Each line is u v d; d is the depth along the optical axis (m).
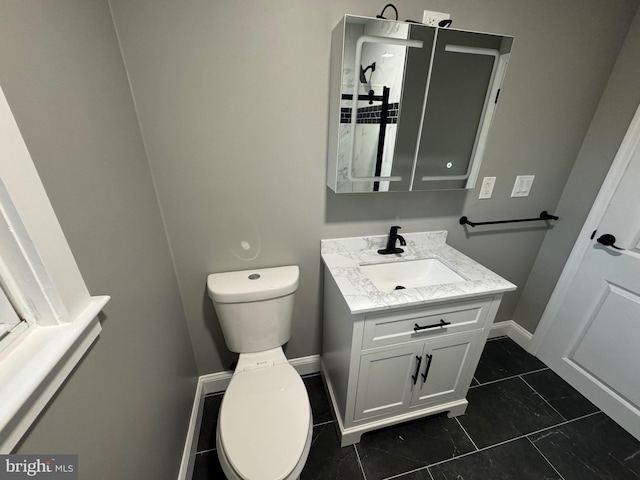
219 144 1.04
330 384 1.45
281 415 0.95
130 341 0.74
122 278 0.72
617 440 1.30
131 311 0.76
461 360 1.24
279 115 1.05
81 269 0.55
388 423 1.29
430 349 1.15
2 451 0.34
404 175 1.18
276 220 1.22
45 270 0.44
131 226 0.81
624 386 1.33
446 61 1.02
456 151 1.20
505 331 1.97
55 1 0.55
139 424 0.75
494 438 1.30
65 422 0.47
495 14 1.10
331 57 1.01
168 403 0.97
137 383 0.76
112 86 0.77
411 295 1.01
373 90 1.00
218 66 0.93
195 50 0.90
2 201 0.39
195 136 1.00
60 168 0.52
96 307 0.53
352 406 1.18
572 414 1.42
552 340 1.66
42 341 0.44
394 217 1.38
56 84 0.53
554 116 1.36
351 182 1.13
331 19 0.97
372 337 1.04
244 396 1.01
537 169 1.47
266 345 1.26
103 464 0.57
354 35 0.91
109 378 0.62
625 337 1.31
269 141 1.08
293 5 0.92
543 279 1.71
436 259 1.33
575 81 1.30
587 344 1.48
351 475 1.16
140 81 0.89
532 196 1.54
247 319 1.17
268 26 0.92
